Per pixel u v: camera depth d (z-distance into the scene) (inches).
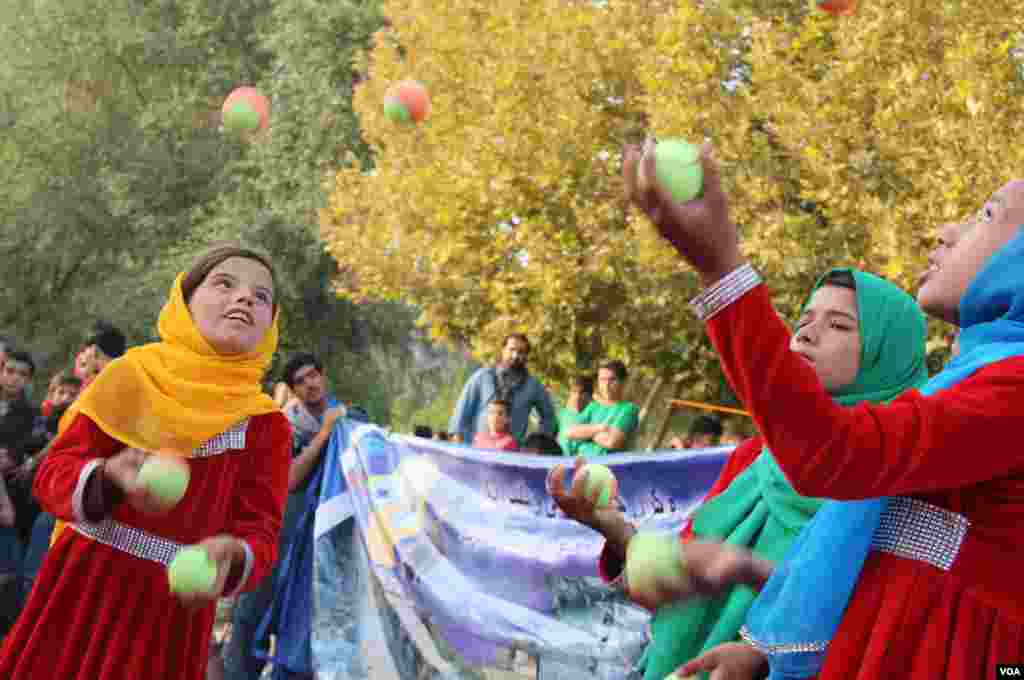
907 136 395.2
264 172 913.5
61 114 909.2
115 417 141.9
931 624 84.2
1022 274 87.7
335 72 923.4
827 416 78.4
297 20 918.4
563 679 206.4
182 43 949.8
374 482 230.7
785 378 78.2
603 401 396.5
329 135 902.4
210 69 977.5
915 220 396.2
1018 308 87.2
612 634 208.4
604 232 530.3
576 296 523.8
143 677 137.9
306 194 892.0
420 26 647.8
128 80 960.9
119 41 917.2
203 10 967.6
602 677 204.8
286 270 887.7
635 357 541.3
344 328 949.2
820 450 78.4
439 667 211.8
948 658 83.6
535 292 554.9
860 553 88.0
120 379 143.8
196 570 117.0
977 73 375.2
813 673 89.7
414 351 1048.2
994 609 83.6
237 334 148.6
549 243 534.3
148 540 139.5
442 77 623.5
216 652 255.6
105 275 927.7
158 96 963.3
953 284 95.5
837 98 419.8
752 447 134.9
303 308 927.0
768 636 91.2
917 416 79.6
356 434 238.2
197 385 145.5
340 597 227.0
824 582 88.8
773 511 121.6
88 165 919.7
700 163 78.3
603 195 536.7
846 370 116.8
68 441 142.5
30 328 901.8
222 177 950.4
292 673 232.4
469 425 382.6
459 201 564.7
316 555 230.2
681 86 461.1
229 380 149.4
